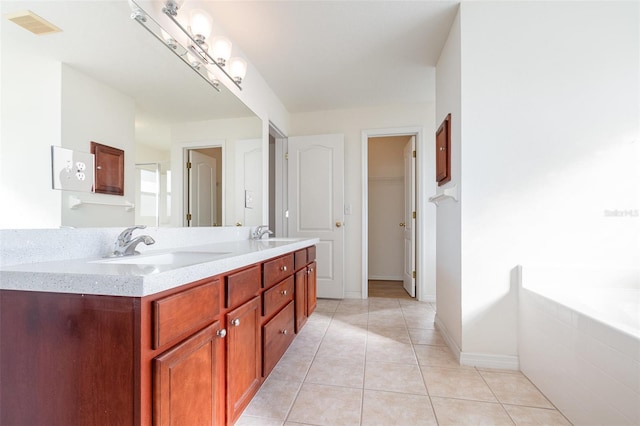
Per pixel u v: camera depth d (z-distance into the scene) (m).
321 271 3.58
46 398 0.79
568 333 1.36
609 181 1.74
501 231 1.83
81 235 1.08
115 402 0.74
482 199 1.84
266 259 1.51
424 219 3.43
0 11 0.85
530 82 1.80
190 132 1.73
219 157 2.06
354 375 1.74
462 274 1.87
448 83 2.17
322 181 3.59
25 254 0.90
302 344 2.18
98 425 0.75
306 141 3.63
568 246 1.77
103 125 1.18
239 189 2.34
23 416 0.80
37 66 0.94
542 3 1.79
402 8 1.88
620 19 1.74
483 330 1.85
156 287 0.75
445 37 2.19
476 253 1.85
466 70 1.85
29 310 0.79
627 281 1.65
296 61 2.51
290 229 3.66
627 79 1.73
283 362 1.90
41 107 0.95
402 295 3.74
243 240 2.35
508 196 1.82
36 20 0.94
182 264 0.91
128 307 0.73
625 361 1.07
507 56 1.82
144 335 0.73
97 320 0.75
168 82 1.56
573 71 1.77
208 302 0.99
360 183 3.61
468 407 1.43
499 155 1.83
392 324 2.62
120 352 0.74
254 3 1.81
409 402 1.47
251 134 2.54
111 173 1.23
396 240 4.82
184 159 1.70
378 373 1.76
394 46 2.30
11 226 0.87
